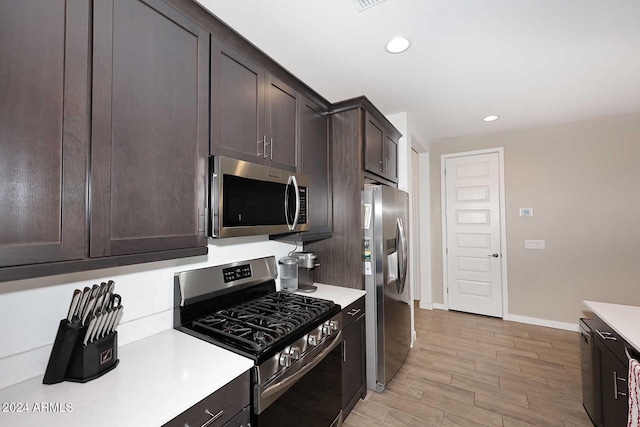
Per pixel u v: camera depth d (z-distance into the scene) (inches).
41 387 37.4
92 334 39.8
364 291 87.6
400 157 122.4
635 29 66.4
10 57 28.9
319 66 81.8
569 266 136.6
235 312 63.6
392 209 97.0
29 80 30.1
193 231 48.3
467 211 160.1
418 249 178.4
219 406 39.3
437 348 118.6
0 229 28.1
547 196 141.0
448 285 165.9
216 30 53.1
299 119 77.2
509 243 149.6
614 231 128.1
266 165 64.4
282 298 74.6
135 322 51.4
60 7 32.6
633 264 124.9
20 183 29.5
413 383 93.7
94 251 35.3
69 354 38.3
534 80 91.8
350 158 90.8
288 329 54.2
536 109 117.6
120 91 38.2
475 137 158.1
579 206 134.5
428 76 88.4
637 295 124.3
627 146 125.4
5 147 28.5
